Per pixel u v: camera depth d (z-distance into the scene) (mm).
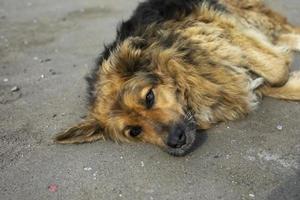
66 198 1021
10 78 1517
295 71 1268
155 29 1176
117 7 1939
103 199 1005
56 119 1273
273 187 963
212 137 1119
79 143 1175
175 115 1080
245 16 1336
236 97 1155
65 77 1463
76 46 1658
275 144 1065
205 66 1142
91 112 1163
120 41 1192
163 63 1106
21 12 2109
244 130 1124
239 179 994
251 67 1196
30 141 1211
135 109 1087
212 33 1183
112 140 1159
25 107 1349
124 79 1104
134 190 1014
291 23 1522
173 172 1041
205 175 1018
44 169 1110
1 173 1116
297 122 1117
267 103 1199
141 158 1096
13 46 1746
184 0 1249
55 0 2223
